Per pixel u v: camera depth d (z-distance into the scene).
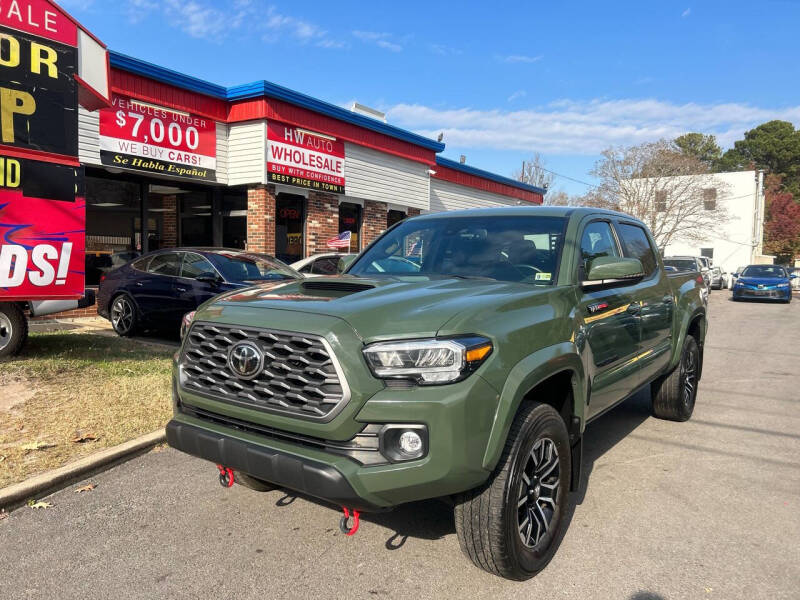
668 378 5.53
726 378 8.07
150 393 5.85
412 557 3.18
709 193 39.66
